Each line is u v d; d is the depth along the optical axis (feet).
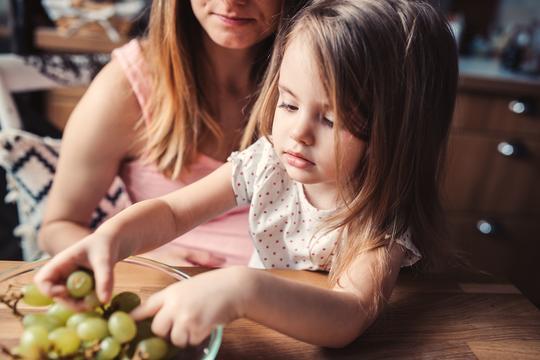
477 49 7.81
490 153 6.57
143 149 3.51
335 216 2.46
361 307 1.97
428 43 2.22
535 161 6.63
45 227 3.50
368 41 2.09
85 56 4.27
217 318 1.64
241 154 2.82
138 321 1.71
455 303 2.22
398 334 1.99
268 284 1.77
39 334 1.55
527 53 6.84
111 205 3.87
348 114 2.11
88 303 1.72
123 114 3.41
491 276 2.48
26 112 4.06
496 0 7.92
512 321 2.13
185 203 2.55
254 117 3.08
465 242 7.00
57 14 6.04
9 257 4.92
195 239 3.59
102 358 1.56
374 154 2.23
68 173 3.45
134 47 3.51
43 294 1.78
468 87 6.17
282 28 2.54
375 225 2.32
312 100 2.11
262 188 2.75
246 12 2.85
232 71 3.49
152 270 2.07
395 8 2.19
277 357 1.82
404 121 2.22
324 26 2.13
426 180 2.48
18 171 3.51
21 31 5.94
